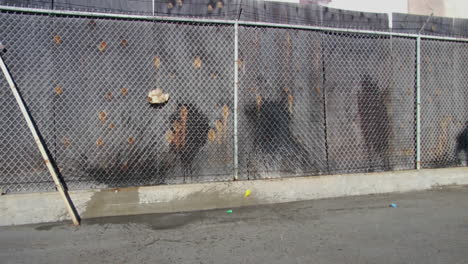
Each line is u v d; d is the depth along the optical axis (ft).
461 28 19.72
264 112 16.83
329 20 17.69
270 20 16.89
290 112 17.16
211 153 16.20
